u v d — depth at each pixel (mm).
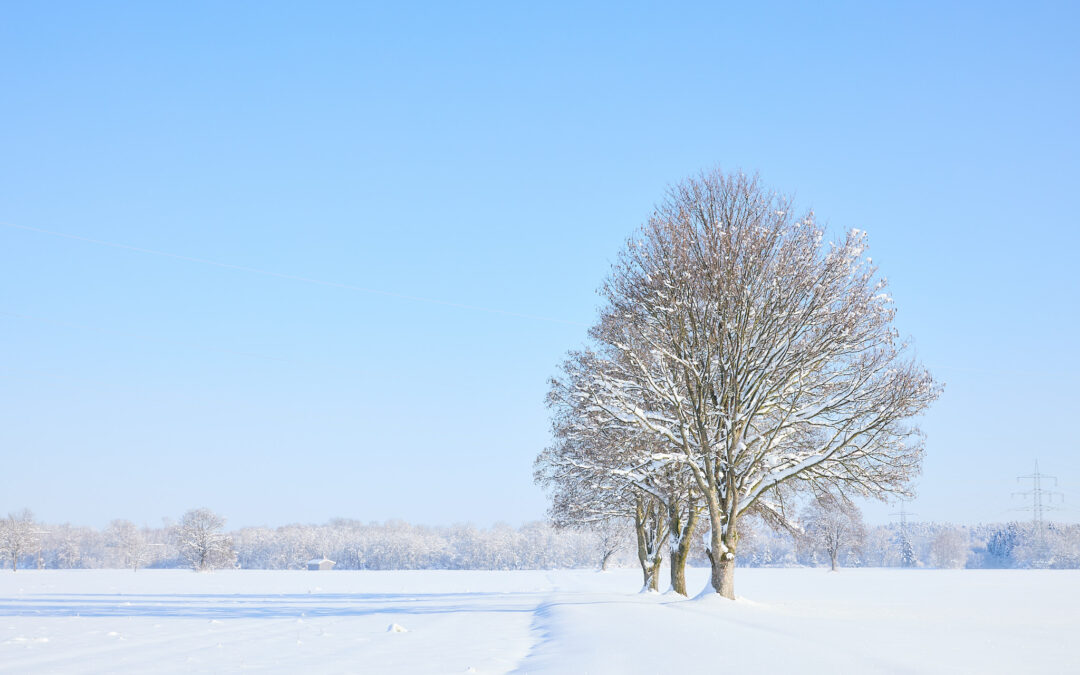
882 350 31875
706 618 25266
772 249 32281
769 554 197500
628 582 86000
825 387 32469
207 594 62938
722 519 32844
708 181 33500
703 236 31859
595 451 35656
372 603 47469
